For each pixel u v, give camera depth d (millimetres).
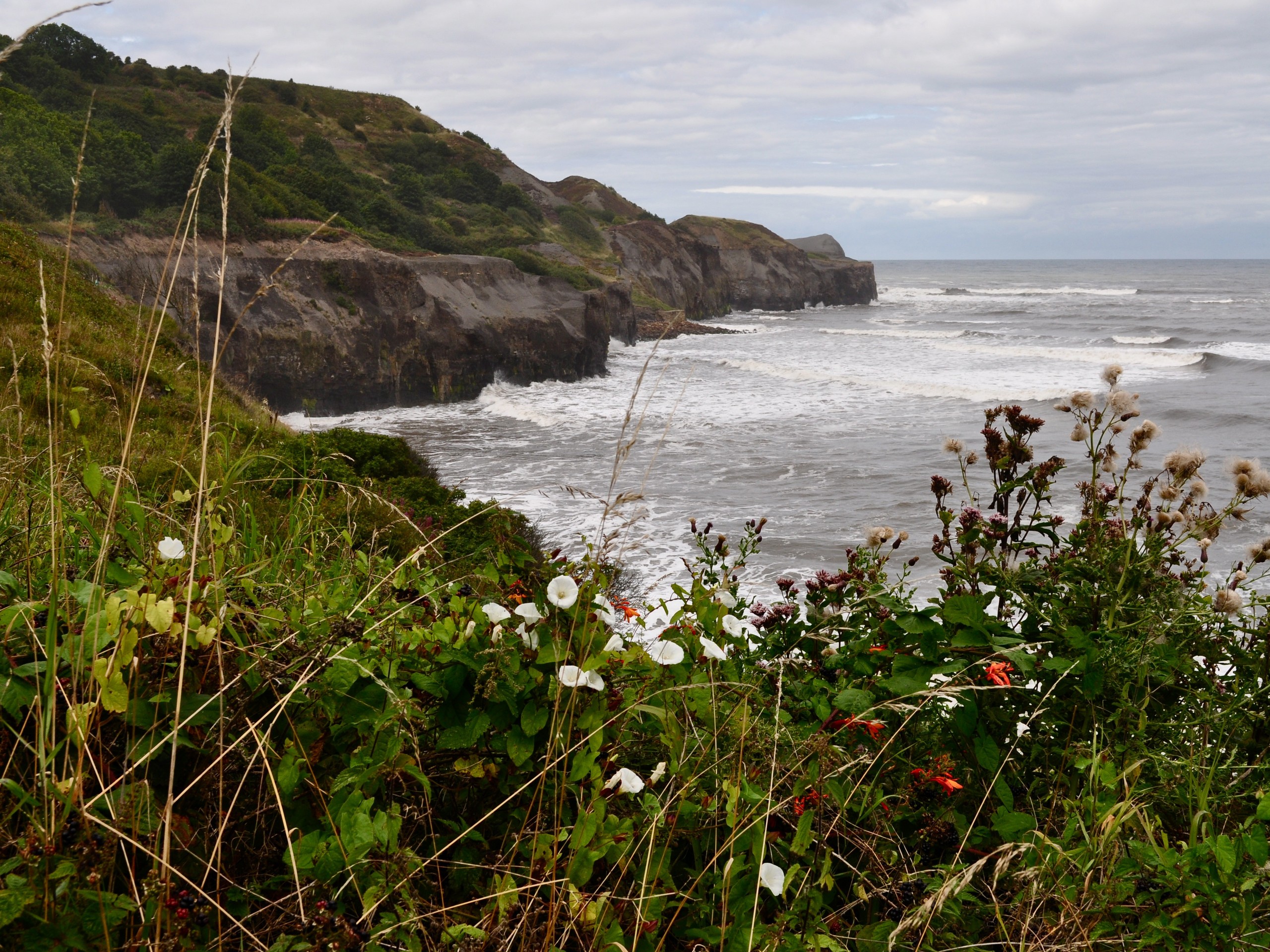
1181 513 3133
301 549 3295
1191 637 2797
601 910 1680
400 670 2107
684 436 40000
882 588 3018
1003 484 3336
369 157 109438
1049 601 2791
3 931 1421
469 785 2094
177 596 1904
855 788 2170
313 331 50469
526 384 61719
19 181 46438
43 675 1735
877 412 46312
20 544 2443
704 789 2174
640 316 99000
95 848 1489
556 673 2037
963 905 2168
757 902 1833
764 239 151000
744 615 3174
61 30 94062
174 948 1438
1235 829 2357
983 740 2414
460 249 82750
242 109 94312
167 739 1584
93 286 19547
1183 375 59625
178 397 7590
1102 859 2043
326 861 1646
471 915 1785
